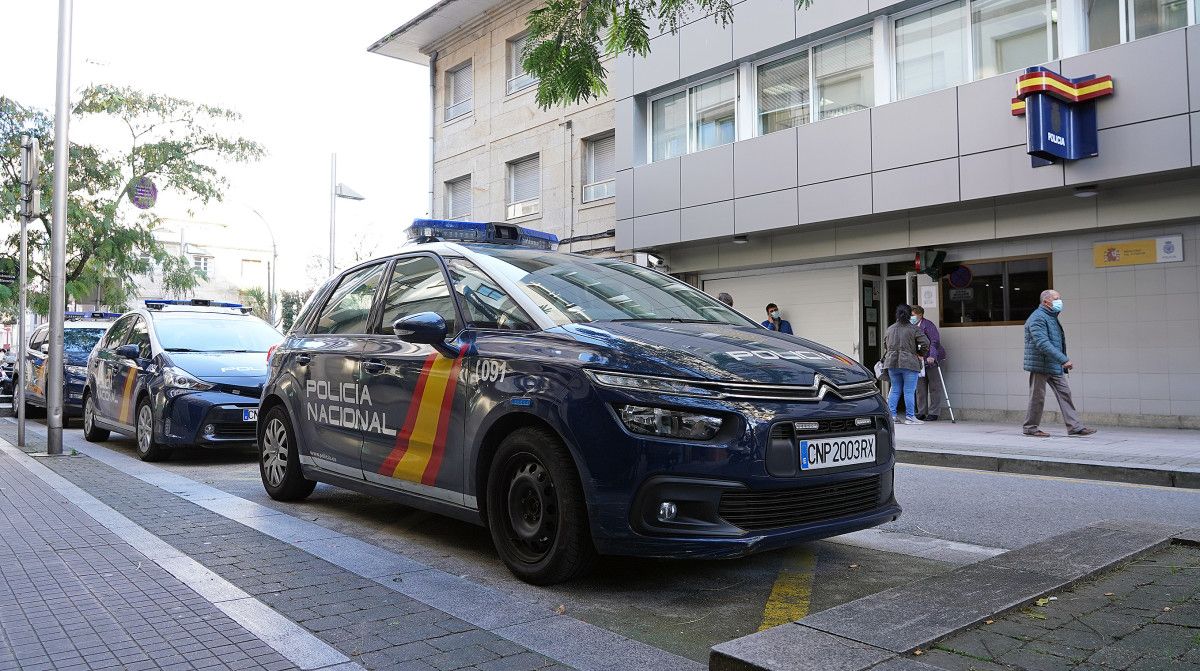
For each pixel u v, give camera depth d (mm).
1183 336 11438
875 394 4422
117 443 11133
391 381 5211
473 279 5035
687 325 4766
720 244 16375
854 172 13523
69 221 20422
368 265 6172
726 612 3887
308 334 6418
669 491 3777
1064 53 11773
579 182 19078
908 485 7645
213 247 59094
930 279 14109
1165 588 3600
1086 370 12312
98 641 3365
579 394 3998
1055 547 4223
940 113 12539
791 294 15984
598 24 7785
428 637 3451
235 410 8656
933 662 2801
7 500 6426
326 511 6223
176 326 9969
